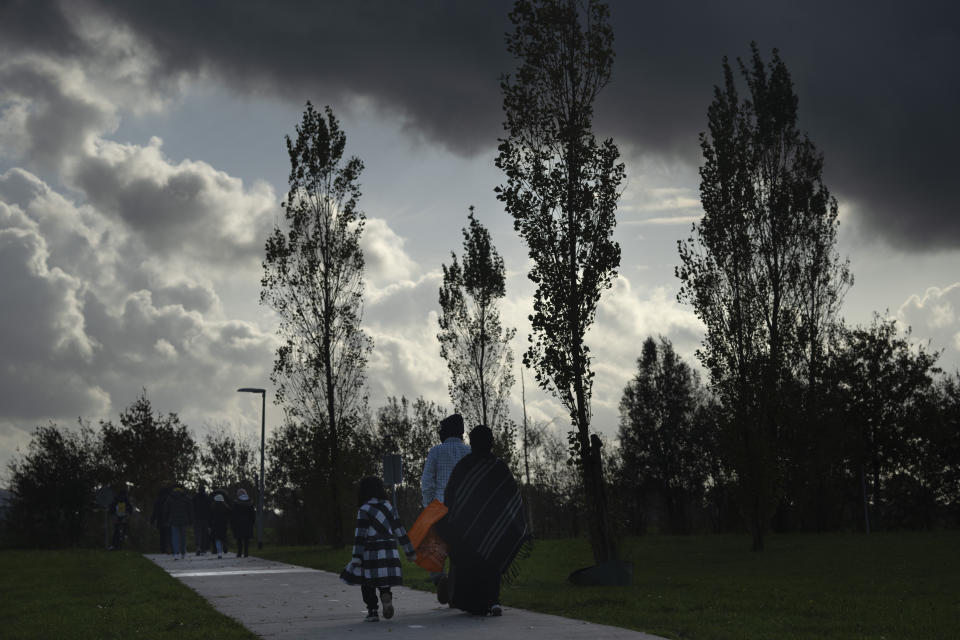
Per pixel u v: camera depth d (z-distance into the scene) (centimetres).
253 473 5481
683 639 816
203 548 2967
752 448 2873
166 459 4672
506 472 1002
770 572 1819
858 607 1103
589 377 1769
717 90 3356
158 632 902
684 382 7169
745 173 3278
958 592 1300
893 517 5538
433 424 5097
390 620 955
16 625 1027
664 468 7019
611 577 1500
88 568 2195
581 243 1792
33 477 3994
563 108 1825
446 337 4272
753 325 3152
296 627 906
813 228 3875
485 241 4284
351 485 3081
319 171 3136
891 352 4822
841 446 4397
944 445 5269
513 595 1282
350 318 3138
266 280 3128
